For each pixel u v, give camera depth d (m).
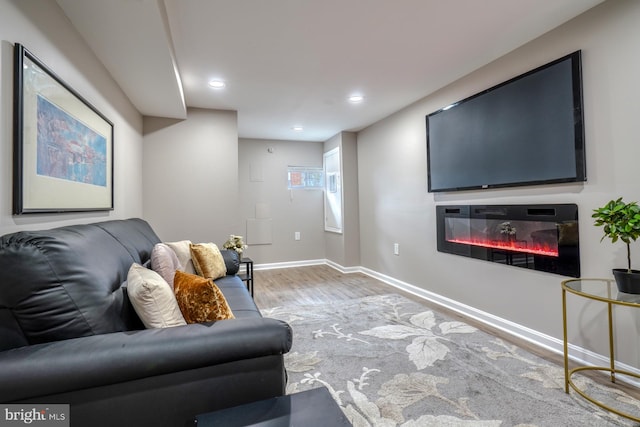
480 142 2.62
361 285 4.09
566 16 1.94
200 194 3.49
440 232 3.16
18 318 0.97
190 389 1.05
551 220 2.13
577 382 1.76
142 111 3.16
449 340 2.34
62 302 1.01
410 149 3.59
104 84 2.19
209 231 3.51
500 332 2.48
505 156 2.40
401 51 2.33
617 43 1.76
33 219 1.31
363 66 2.56
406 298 3.46
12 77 1.17
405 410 1.54
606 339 1.88
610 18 1.79
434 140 3.15
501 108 2.43
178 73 2.52
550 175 2.10
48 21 1.44
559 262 2.08
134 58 2.08
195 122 3.50
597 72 1.85
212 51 2.28
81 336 1.02
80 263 1.10
